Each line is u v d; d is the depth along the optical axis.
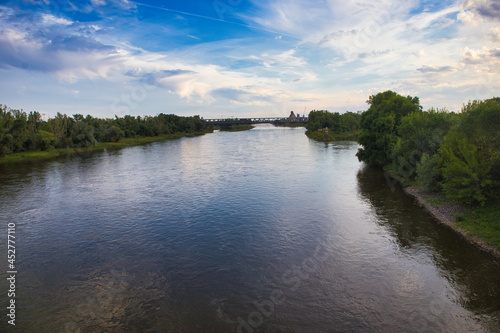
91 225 24.47
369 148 46.25
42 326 13.00
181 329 12.71
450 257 18.09
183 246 20.39
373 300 14.41
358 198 30.56
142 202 30.44
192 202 30.06
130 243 21.05
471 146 23.30
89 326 12.98
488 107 22.72
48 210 28.33
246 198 31.05
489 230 19.83
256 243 20.59
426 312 13.52
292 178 39.94
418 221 23.78
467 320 12.99
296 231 22.48
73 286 15.98
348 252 19.12
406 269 17.05
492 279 15.70
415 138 34.81
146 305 14.31
